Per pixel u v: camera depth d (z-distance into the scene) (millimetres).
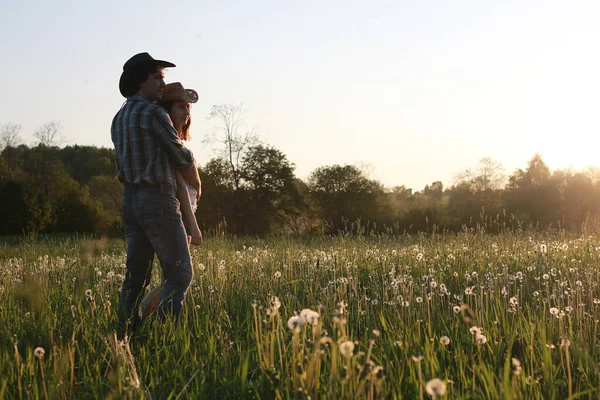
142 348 3562
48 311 4363
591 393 2707
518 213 64688
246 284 5691
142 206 4336
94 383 2918
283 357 3049
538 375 2947
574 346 3232
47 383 2830
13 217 55469
